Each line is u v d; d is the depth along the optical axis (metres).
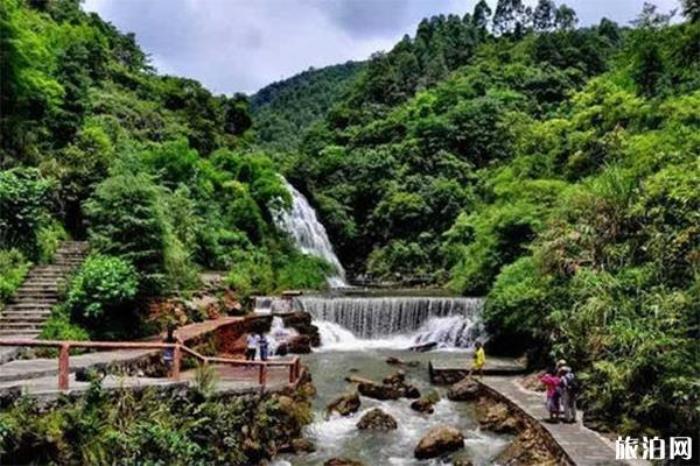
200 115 50.38
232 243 34.12
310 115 116.81
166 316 19.59
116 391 11.47
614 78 31.75
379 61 83.94
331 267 43.38
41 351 15.61
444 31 97.00
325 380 20.09
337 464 12.76
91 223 21.61
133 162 26.78
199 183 35.06
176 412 12.25
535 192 28.52
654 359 13.24
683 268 15.09
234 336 22.12
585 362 16.31
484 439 14.91
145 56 59.66
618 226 18.39
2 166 24.03
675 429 12.45
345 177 52.81
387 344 26.95
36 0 46.00
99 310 17.77
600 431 13.67
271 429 13.95
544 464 12.60
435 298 28.03
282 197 41.19
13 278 19.11
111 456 10.41
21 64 26.08
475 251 32.59
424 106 61.41
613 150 25.69
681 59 23.97
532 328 20.69
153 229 19.66
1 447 9.73
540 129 32.28
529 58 73.25
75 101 30.86
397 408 17.38
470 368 20.66
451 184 48.75
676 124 22.98
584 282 17.23
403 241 47.47
